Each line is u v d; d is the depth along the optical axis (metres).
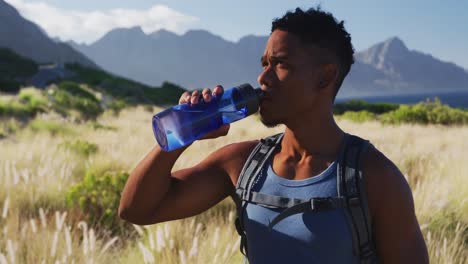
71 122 18.91
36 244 3.80
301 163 1.32
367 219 1.22
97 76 51.59
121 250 4.50
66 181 6.23
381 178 1.23
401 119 24.70
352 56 1.35
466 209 5.16
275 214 1.27
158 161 1.34
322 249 1.21
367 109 39.50
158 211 1.41
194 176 1.44
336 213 1.21
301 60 1.28
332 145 1.32
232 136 14.92
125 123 22.25
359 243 1.22
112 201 5.43
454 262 3.72
